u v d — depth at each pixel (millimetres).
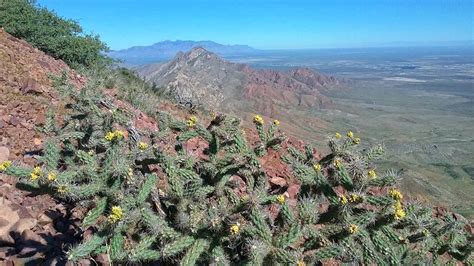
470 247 4539
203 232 3383
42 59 9758
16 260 3730
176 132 5664
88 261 3645
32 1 12516
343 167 3865
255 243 3186
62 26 12586
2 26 11164
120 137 3828
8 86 7211
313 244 3631
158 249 3512
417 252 4469
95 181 3529
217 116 4387
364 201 3670
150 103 9250
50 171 3482
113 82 10398
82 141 4949
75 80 9531
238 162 4133
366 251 3510
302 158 4695
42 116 6570
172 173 3771
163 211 3715
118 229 3297
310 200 3645
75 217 4387
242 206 3400
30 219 4207
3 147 5254
